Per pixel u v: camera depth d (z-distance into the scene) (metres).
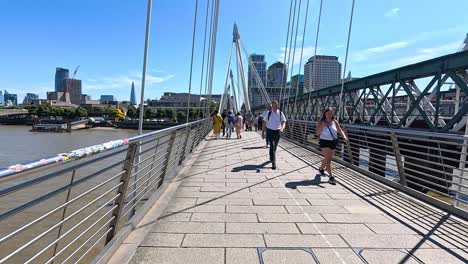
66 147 40.19
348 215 5.04
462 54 14.27
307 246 3.91
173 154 8.00
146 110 95.56
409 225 4.62
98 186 3.38
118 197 4.12
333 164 9.77
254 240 4.07
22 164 2.05
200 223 4.63
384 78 20.84
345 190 6.59
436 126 15.20
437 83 15.70
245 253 3.71
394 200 5.87
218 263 3.46
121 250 3.68
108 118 119.56
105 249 3.53
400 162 6.69
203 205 5.49
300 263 3.49
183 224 4.58
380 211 5.25
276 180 7.50
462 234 4.31
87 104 156.38
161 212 5.08
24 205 2.22
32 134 66.81
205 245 3.90
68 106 144.62
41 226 7.29
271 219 4.83
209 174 8.17
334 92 28.67
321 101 34.53
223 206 5.45
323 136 7.30
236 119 20.06
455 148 11.71
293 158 11.04
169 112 93.69
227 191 6.46
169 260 3.51
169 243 3.94
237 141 17.72
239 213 5.09
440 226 4.59
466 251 3.81
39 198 2.37
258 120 27.66
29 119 111.69
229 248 3.83
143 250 3.74
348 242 4.04
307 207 5.43
